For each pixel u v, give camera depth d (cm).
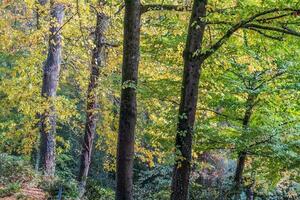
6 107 2048
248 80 1347
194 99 992
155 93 1377
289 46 1173
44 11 1473
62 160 2645
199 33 995
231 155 1464
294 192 1662
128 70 948
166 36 1370
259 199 1709
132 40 950
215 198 1406
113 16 1372
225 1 1123
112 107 1590
